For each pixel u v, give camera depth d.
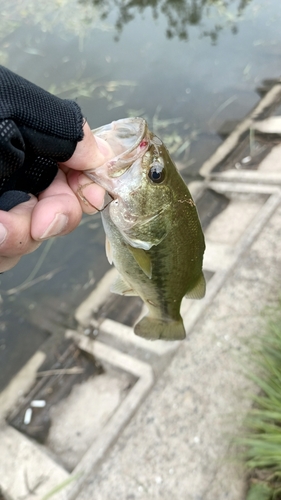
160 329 0.22
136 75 0.71
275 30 0.76
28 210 0.14
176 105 0.64
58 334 0.39
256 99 0.61
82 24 0.87
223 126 0.58
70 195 0.15
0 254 0.14
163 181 0.17
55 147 0.12
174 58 0.74
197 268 0.19
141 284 0.19
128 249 0.18
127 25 0.87
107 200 0.17
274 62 0.68
